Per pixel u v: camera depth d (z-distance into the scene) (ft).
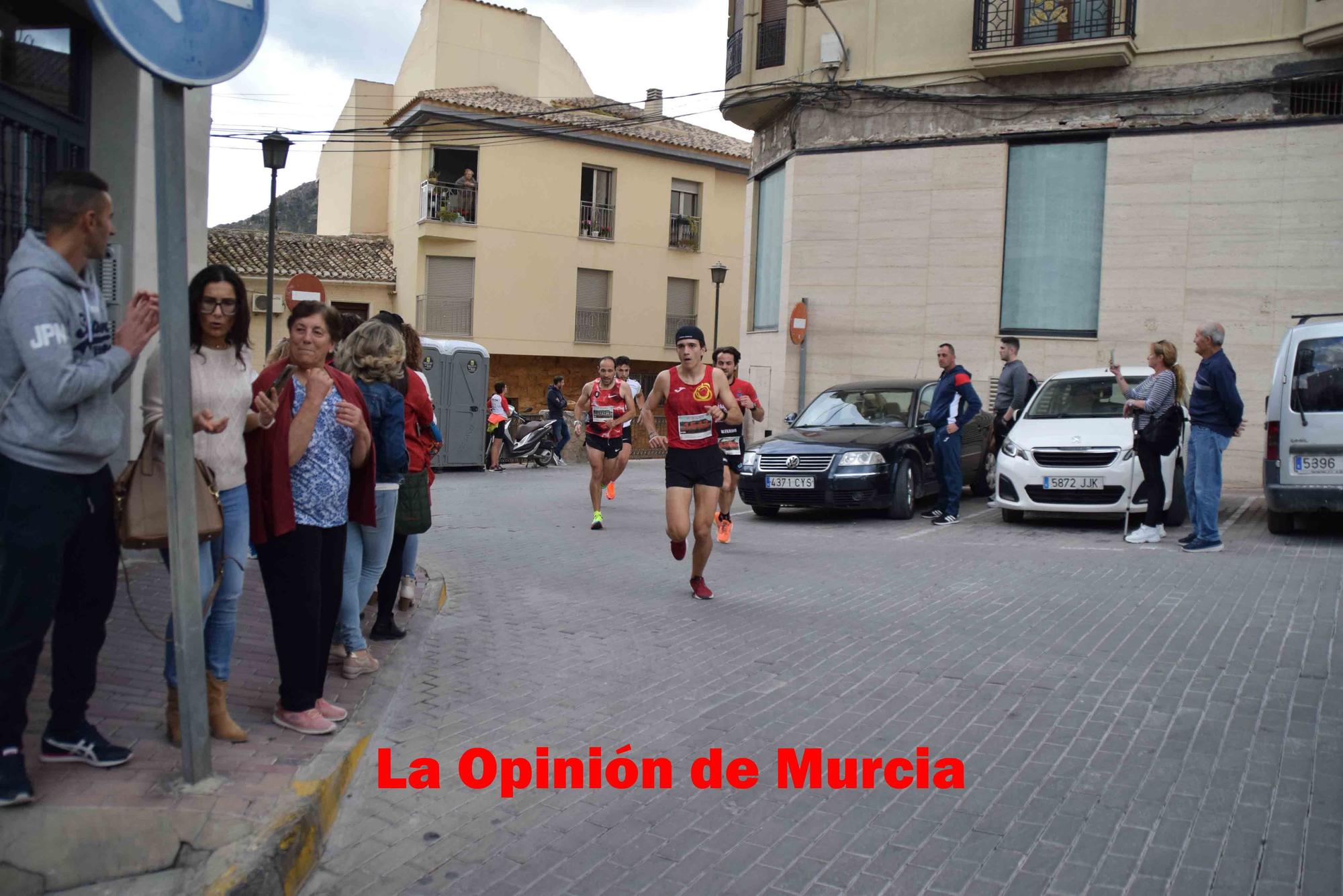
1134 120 53.72
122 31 10.56
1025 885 11.12
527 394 114.93
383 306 114.52
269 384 14.64
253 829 11.53
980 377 57.98
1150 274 53.42
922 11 59.26
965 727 16.03
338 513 15.07
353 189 126.52
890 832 12.55
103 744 12.78
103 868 11.21
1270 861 11.37
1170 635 20.95
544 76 126.93
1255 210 51.13
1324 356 31.83
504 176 110.01
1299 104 50.67
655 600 25.77
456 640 21.76
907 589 26.61
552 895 11.31
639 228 118.01
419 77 122.31
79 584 12.46
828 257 62.13
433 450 21.04
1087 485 36.45
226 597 13.85
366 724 15.81
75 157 24.76
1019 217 57.41
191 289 13.14
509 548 34.55
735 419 25.32
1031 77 56.29
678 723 16.61
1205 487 30.86
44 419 11.32
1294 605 23.21
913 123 59.62
